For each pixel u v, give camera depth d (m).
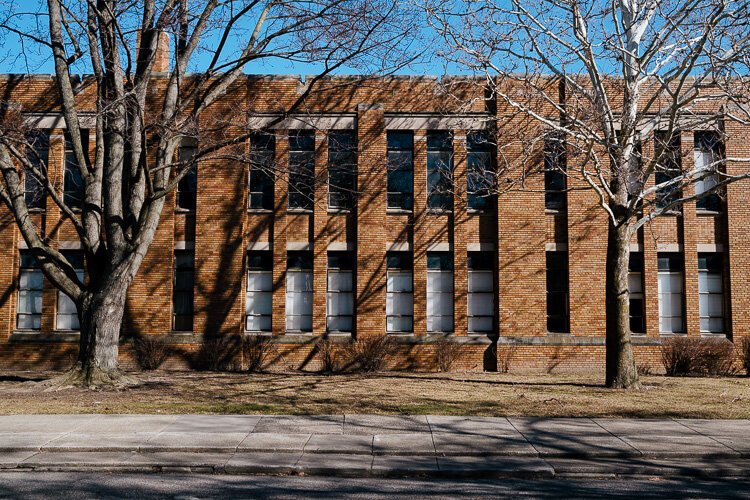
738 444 11.67
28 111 23.78
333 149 24.02
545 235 23.50
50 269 17.81
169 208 23.81
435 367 23.20
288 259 24.14
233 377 20.66
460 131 23.84
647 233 23.69
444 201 24.20
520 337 23.08
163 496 8.80
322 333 23.56
